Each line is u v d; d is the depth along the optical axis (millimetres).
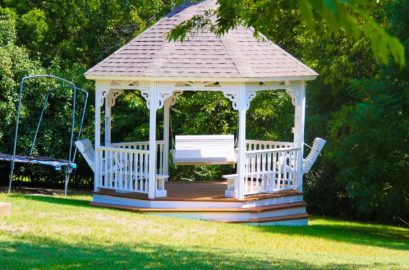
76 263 8688
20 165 23250
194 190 17172
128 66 15664
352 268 9375
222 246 11852
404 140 15148
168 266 8812
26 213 12789
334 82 21312
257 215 15672
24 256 8922
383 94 15164
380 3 16750
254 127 23062
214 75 15141
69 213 13391
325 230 15344
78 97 23109
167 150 19078
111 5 25219
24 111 22125
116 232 12016
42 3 25344
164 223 13602
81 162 23609
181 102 22719
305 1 2213
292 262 9867
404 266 9773
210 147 16891
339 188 21531
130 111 23906
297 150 16766
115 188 16344
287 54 16500
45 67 25109
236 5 10734
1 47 21922
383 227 18312
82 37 25469
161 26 16594
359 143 15320
